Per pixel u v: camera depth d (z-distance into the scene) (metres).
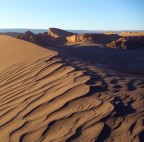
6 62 10.82
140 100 4.52
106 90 5.07
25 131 4.07
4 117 4.79
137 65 12.77
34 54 10.46
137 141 3.35
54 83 5.84
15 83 6.87
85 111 4.23
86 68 7.05
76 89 5.16
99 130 3.68
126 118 3.90
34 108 4.75
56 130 3.90
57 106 4.57
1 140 4.00
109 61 13.84
